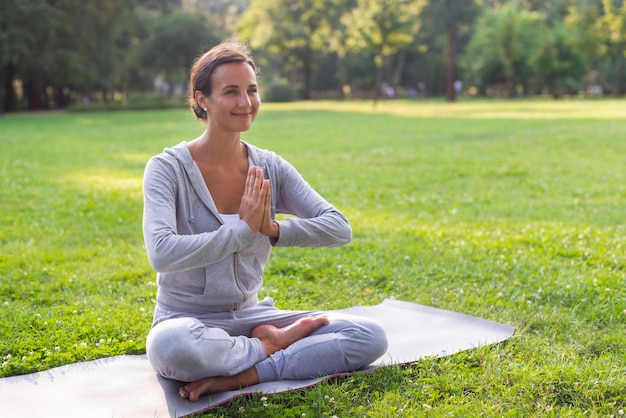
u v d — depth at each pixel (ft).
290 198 12.12
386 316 14.56
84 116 126.00
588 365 11.78
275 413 10.17
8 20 123.03
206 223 11.19
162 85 278.67
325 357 11.07
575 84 224.53
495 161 44.70
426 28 206.80
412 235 23.04
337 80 249.14
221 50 11.04
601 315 14.79
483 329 13.66
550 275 17.76
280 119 101.60
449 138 62.80
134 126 89.40
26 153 51.80
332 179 37.42
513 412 10.09
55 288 17.16
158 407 10.18
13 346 12.72
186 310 11.21
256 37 197.98
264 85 197.88
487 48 213.25
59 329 13.75
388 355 12.16
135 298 16.31
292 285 17.30
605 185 34.01
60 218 26.30
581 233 22.61
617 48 185.68
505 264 18.83
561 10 242.78
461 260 19.54
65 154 51.29
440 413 10.14
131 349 12.73
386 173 39.83
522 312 15.06
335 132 72.90
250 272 11.41
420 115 109.29
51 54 139.54
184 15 200.23
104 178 37.91
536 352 12.57
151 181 10.89
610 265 18.81
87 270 18.78
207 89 10.94
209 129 11.23
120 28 158.61
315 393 10.57
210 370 10.32
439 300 16.08
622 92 213.46
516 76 217.97
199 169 11.25
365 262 19.30
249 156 11.83
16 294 16.51
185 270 10.91
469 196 31.55
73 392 10.84
